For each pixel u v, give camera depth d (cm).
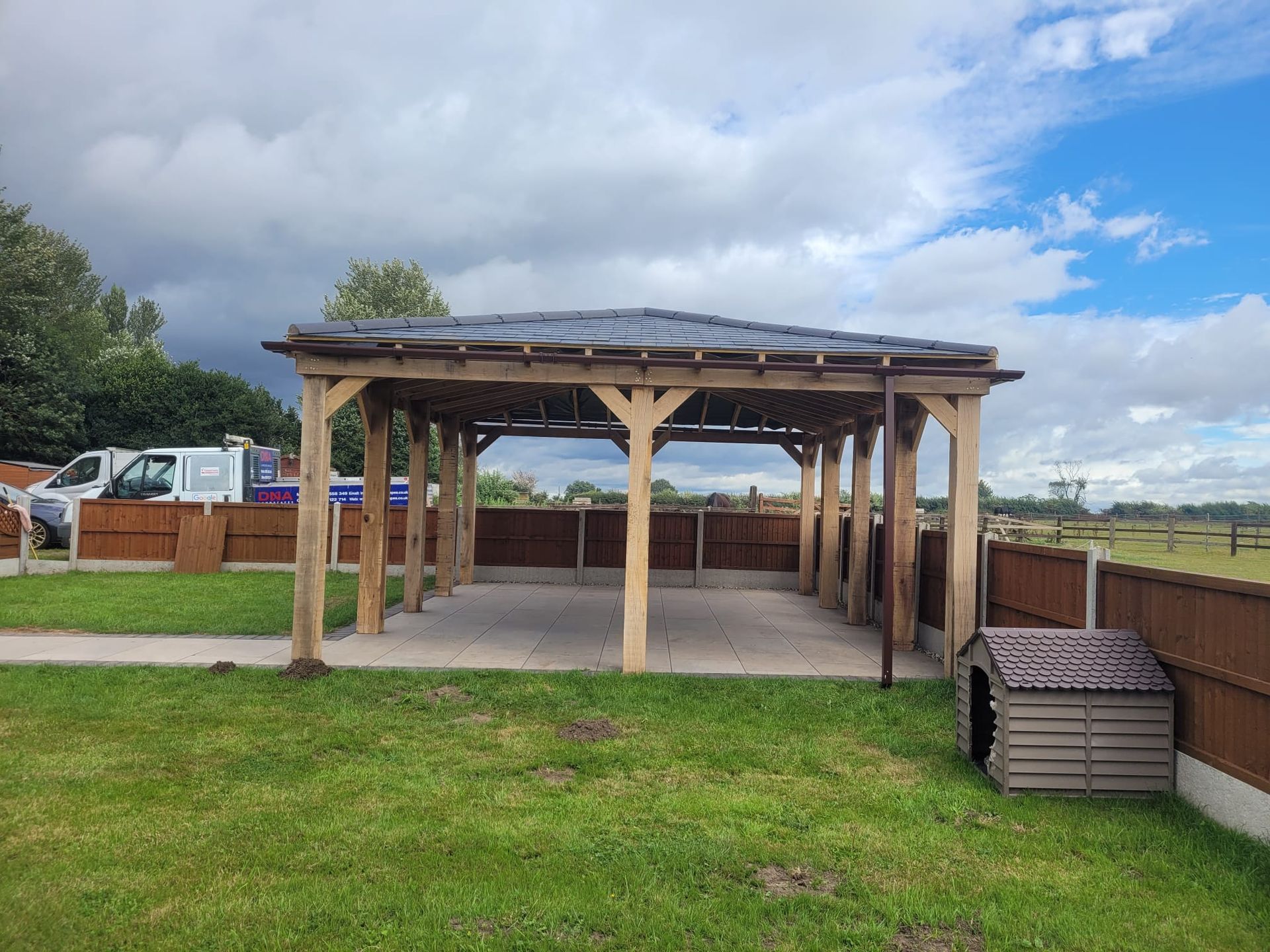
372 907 324
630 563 755
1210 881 360
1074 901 344
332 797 445
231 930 307
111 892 335
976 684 528
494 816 424
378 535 945
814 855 385
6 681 677
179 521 1526
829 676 763
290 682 698
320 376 757
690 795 459
